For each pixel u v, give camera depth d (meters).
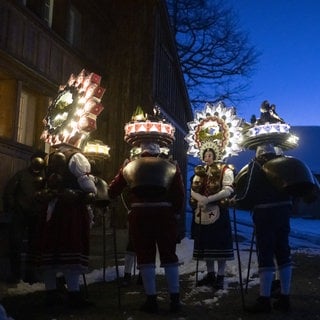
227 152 6.30
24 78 8.02
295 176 4.71
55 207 4.79
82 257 4.78
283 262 4.87
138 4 11.46
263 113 5.27
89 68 10.73
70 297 4.80
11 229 5.94
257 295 5.55
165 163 4.78
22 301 5.09
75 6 10.48
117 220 10.39
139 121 5.05
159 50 11.71
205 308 4.88
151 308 4.61
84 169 4.87
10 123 7.73
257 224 4.88
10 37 7.65
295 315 4.67
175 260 4.70
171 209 4.86
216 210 5.97
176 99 13.34
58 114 5.25
